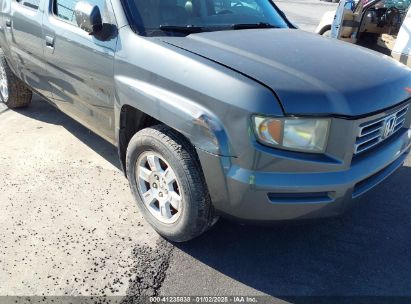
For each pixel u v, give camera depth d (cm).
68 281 257
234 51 265
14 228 303
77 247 286
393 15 700
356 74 255
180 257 281
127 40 284
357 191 249
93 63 313
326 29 819
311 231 310
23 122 485
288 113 220
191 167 251
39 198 340
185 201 259
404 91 271
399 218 329
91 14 289
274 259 283
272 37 307
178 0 321
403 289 261
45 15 373
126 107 293
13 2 438
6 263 269
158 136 262
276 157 223
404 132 292
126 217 321
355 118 230
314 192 231
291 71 244
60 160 401
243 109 222
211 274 268
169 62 256
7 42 456
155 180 286
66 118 499
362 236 307
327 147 230
